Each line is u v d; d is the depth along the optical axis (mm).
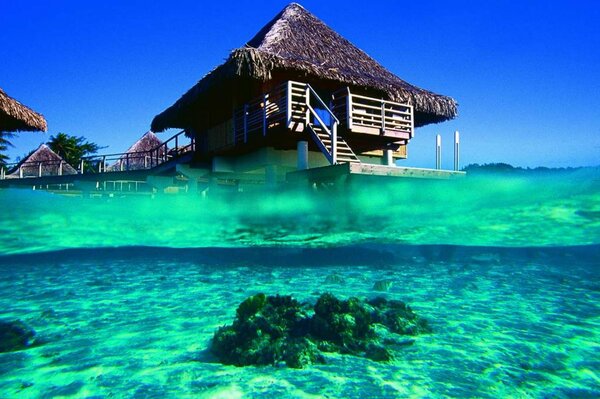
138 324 3098
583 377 2088
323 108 12664
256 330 2475
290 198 9984
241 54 10086
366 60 14727
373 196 9578
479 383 2000
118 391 1926
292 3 15484
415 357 2344
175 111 14109
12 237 8906
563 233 8383
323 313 2697
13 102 11898
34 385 2025
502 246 8414
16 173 29047
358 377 2059
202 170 15109
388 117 11992
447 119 14328
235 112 12555
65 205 12891
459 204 9852
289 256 7523
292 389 1918
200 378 2059
